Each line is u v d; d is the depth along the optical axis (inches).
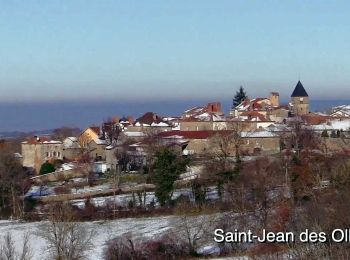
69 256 3211.1
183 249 3248.0
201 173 5004.9
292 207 3080.7
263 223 3078.2
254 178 4239.7
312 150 5280.5
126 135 7573.8
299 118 7628.0
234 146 6328.7
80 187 5546.3
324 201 2869.1
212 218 3636.8
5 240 3631.9
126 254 3253.0
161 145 6161.4
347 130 6530.5
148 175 5423.2
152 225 3937.0
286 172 4207.7
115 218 4298.7
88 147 7440.9
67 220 3553.2
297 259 2119.8
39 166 7455.7
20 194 5123.0
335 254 2075.5
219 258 3016.7
